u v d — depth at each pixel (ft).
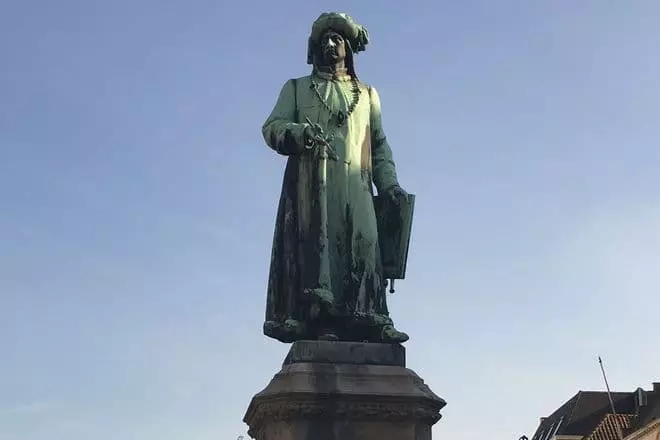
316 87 40.40
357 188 38.58
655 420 184.24
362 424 33.91
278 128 38.42
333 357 35.22
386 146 41.09
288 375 34.37
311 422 33.71
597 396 251.80
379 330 36.94
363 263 37.58
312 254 37.27
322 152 38.32
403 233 39.22
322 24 41.86
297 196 38.50
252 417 35.81
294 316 37.37
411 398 34.19
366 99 40.78
